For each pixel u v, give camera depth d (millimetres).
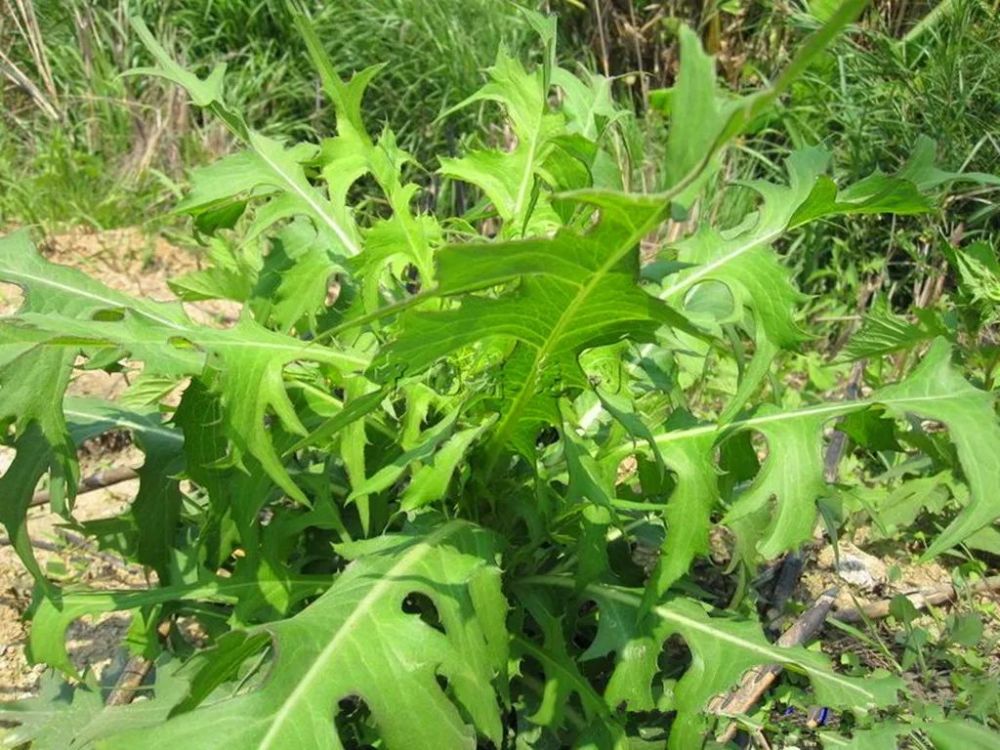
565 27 1737
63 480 597
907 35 1426
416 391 629
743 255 645
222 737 490
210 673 535
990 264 948
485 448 633
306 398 665
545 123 717
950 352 628
